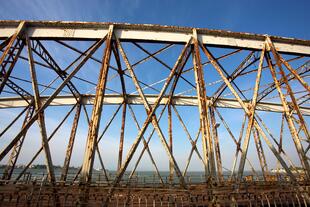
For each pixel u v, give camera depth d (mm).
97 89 9008
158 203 9695
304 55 13039
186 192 8078
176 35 11594
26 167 12562
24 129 8227
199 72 10008
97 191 7996
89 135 8125
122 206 9258
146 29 11531
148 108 9039
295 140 9992
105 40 10930
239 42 12094
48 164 8156
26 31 11023
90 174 7676
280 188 9344
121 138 15742
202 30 11695
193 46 11320
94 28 11328
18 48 10711
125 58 10125
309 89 10539
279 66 11438
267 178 17781
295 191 8523
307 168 9500
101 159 15742
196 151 16391
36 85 9383
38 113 8594
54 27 11289
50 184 7812
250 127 9641
